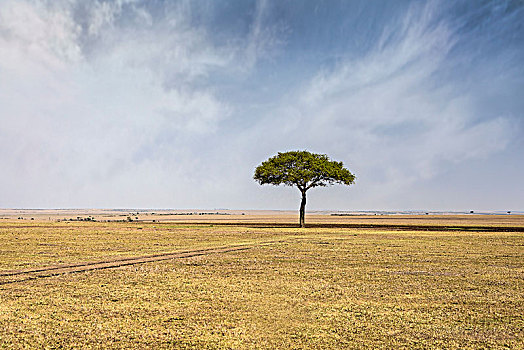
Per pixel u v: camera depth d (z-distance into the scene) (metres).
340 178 60.56
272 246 31.44
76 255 25.34
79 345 9.00
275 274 18.14
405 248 29.83
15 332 9.86
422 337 9.66
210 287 15.15
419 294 14.11
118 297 13.48
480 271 19.14
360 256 24.89
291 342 9.26
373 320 10.99
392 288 15.09
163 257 24.33
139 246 31.47
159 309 11.98
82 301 12.92
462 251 27.81
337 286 15.41
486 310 12.05
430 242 35.06
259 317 11.20
